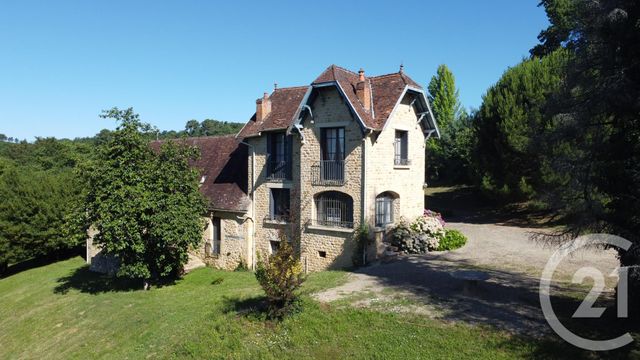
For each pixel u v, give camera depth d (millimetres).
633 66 8641
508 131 23516
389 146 19328
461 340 9656
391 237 19500
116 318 15578
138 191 17031
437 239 19375
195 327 12383
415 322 10680
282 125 20250
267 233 21344
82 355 13414
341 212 18797
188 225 18484
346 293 13188
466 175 37750
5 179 29703
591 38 9070
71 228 18344
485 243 20188
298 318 11508
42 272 28406
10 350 16156
